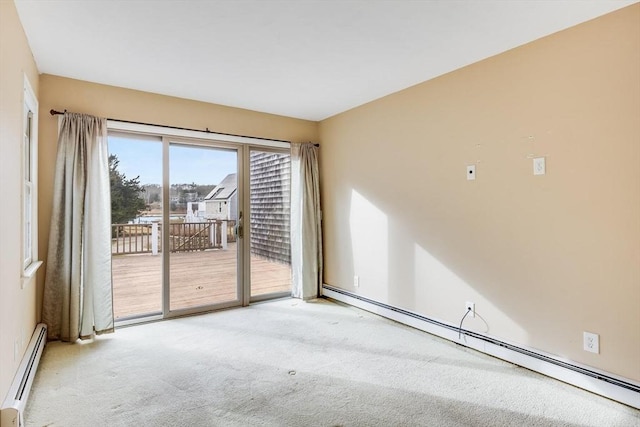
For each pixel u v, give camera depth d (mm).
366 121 4051
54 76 3148
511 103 2678
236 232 4273
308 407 2104
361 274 4152
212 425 1928
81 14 2189
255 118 4336
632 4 2080
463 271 3031
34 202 2932
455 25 2338
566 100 2373
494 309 2805
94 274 3168
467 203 2996
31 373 2309
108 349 2938
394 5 2107
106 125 3303
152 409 2074
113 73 3133
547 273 2477
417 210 3451
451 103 3121
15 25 2092
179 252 3898
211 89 3566
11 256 1987
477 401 2168
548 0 2045
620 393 2135
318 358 2795
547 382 2398
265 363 2699
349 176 4312
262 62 2920
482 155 2875
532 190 2557
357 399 2193
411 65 2988
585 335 2289
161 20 2268
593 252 2254
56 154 3107
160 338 3199
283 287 4691
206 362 2709
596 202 2240
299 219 4598
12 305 2010
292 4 2096
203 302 4055
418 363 2703
